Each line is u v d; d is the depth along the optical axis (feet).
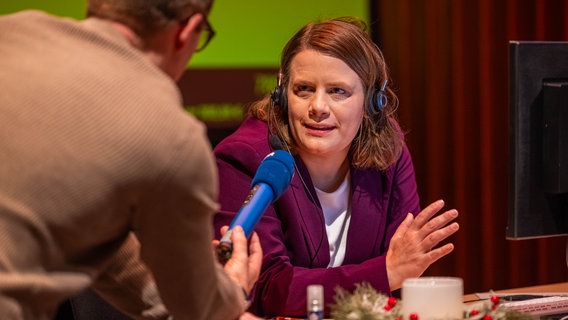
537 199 6.83
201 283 4.99
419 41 14.74
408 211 8.45
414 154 14.90
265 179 6.10
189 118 4.71
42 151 4.44
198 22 5.01
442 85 14.73
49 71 4.58
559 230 6.93
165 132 4.55
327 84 7.59
